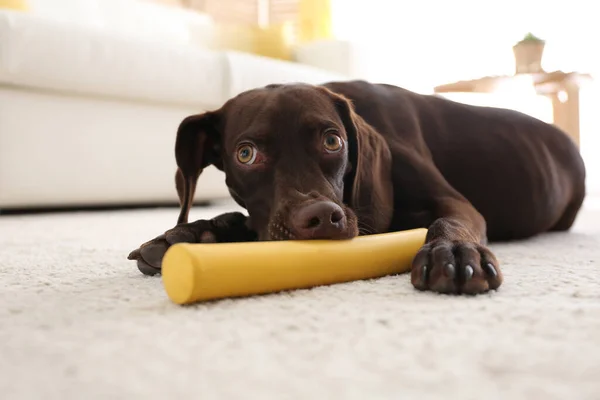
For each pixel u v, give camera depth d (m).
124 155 1.71
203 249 0.51
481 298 0.52
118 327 0.46
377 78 2.43
